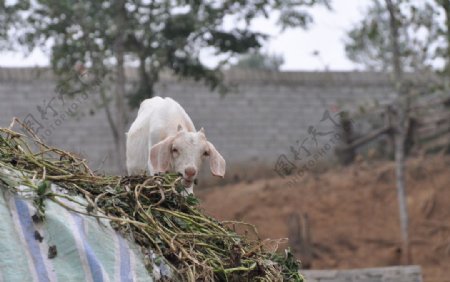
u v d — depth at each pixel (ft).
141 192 20.72
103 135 79.15
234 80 84.17
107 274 18.38
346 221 74.59
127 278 18.48
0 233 17.87
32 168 19.99
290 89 85.25
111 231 19.08
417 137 82.17
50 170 20.03
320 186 78.84
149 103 32.65
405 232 64.80
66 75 61.46
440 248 70.79
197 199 21.84
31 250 17.99
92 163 78.23
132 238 19.19
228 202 77.51
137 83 71.97
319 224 74.23
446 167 79.66
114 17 62.85
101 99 72.49
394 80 64.39
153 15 65.10
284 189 78.48
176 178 21.76
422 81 64.08
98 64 62.39
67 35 61.98
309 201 76.95
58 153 21.22
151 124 31.09
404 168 71.82
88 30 62.49
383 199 77.20
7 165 19.44
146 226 19.56
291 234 65.72
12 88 76.95
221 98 83.66
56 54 62.18
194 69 68.23
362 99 85.05
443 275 67.36
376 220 74.79
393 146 83.30
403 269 49.11
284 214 75.25
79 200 19.48
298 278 21.75
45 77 77.25
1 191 18.51
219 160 28.19
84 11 62.64
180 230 20.35
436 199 76.33
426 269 68.59
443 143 81.82
